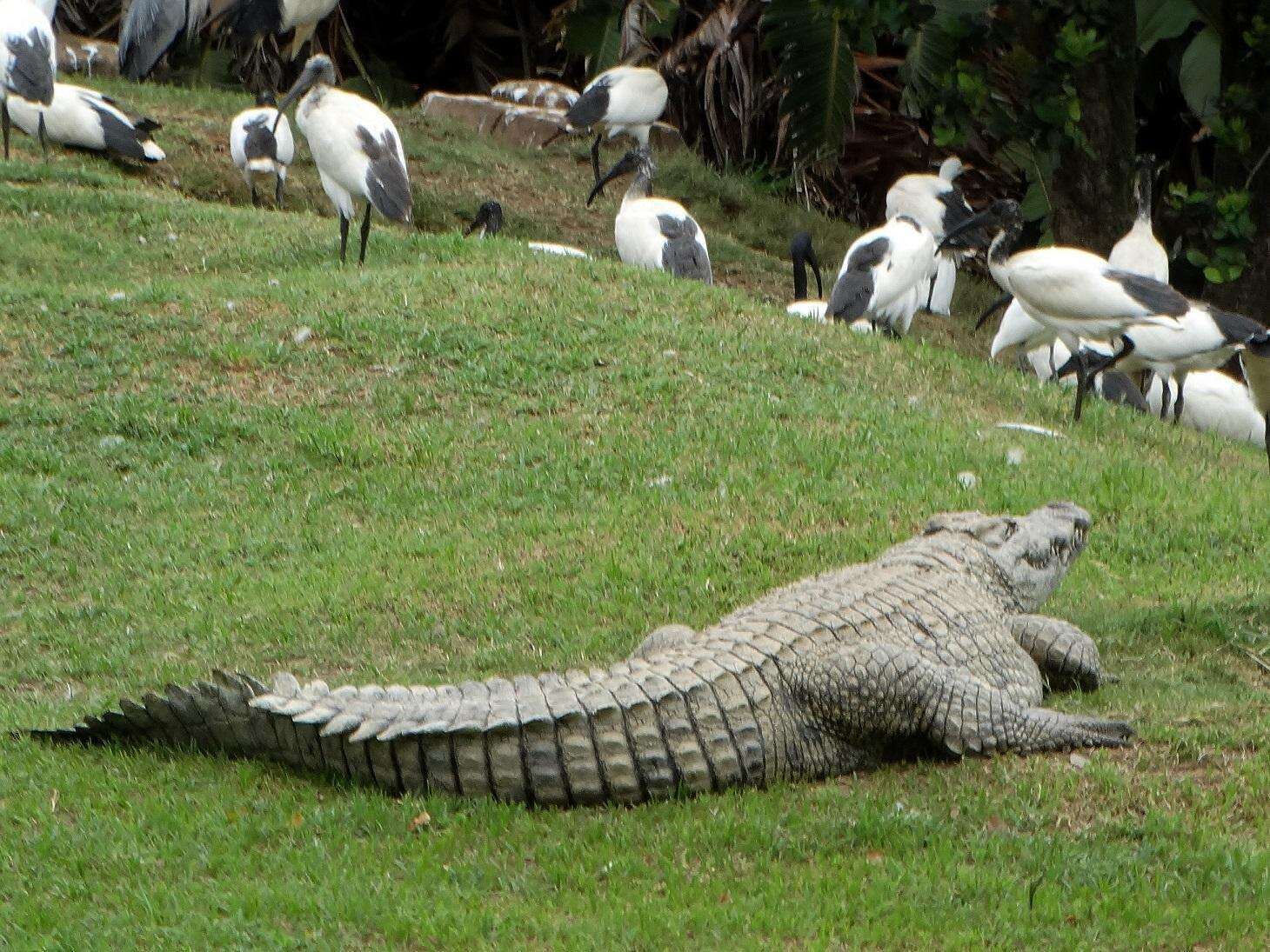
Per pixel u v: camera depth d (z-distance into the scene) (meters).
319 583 26.11
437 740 17.14
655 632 20.05
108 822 17.02
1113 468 31.50
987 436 33.53
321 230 48.25
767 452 31.23
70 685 22.75
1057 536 21.19
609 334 36.69
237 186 59.41
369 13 85.38
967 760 17.91
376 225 57.06
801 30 55.62
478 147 68.69
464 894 15.51
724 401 33.78
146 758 18.64
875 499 28.86
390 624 24.42
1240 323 38.34
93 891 15.67
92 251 45.56
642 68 67.38
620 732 17.00
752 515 28.45
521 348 35.84
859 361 37.66
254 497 30.06
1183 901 15.28
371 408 33.50
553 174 68.19
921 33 53.56
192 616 25.25
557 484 30.17
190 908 15.30
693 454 31.27
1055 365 47.12
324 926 14.92
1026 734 18.12
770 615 18.56
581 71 85.38
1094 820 16.83
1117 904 15.16
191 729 18.75
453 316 37.31
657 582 25.58
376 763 17.52
